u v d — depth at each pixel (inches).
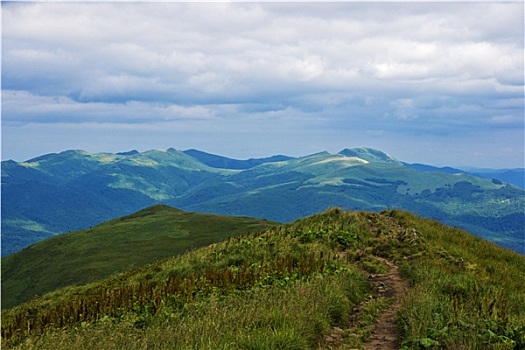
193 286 786.2
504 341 456.4
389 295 729.6
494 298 631.8
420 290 657.6
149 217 5900.6
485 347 455.2
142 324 627.8
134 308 733.9
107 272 3629.4
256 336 461.7
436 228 1334.9
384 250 1048.2
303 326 501.7
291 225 1352.1
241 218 5521.7
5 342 678.5
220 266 1041.5
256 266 911.0
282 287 708.7
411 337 490.9
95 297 858.1
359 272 813.9
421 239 1106.1
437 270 828.6
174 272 1108.5
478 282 766.5
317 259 893.2
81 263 4128.9
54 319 792.3
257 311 536.7
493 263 1035.9
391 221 1317.7
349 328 574.2
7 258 5147.6
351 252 1004.6
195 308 647.1
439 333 484.1
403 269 861.8
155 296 757.9
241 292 711.1
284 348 452.1
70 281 3671.3
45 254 4859.7
